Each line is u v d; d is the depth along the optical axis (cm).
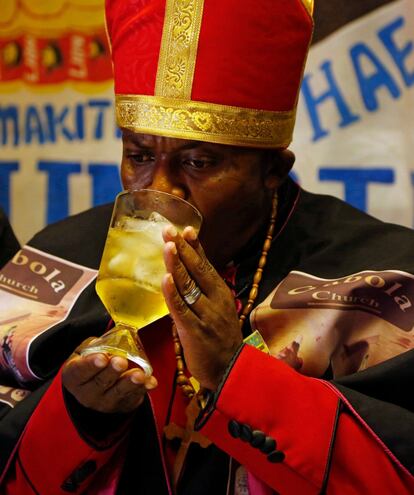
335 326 125
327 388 114
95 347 105
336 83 193
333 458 109
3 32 217
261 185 127
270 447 107
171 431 126
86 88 213
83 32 211
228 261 134
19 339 134
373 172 192
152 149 119
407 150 189
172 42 118
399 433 110
